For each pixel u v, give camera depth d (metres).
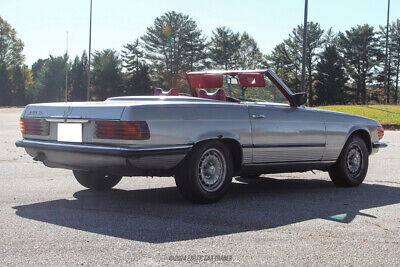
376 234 3.84
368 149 6.81
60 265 2.93
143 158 4.35
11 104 83.12
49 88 95.56
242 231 3.84
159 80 76.88
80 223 4.00
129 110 4.34
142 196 5.37
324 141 6.03
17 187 5.79
